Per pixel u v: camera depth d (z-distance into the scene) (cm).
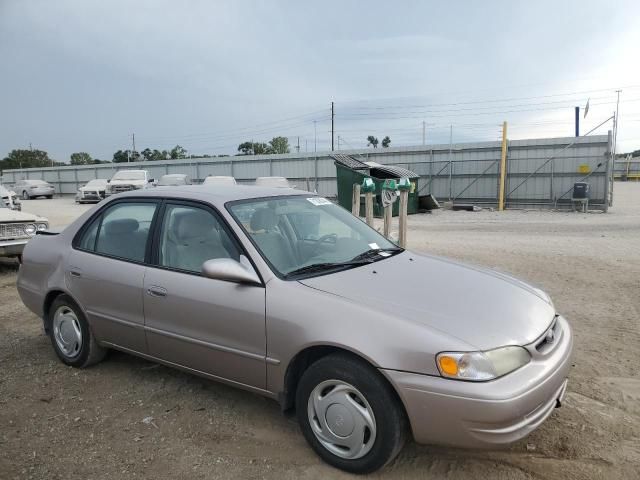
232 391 407
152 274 379
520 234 1377
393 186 780
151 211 404
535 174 2306
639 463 300
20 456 321
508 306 314
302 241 379
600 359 452
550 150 2262
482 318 293
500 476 294
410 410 270
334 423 298
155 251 389
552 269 837
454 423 263
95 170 4472
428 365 268
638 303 626
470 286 337
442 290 324
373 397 280
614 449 315
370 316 288
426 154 2575
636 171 6334
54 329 464
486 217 1969
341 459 297
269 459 314
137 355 406
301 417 313
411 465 305
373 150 2719
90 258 427
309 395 307
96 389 414
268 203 393
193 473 301
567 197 2248
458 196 2514
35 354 493
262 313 319
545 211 2197
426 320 284
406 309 295
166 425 356
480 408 257
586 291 688
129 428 353
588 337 508
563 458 308
